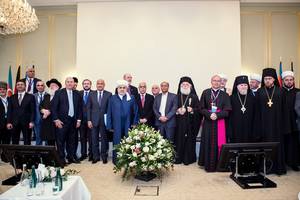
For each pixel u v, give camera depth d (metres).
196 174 4.48
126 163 3.99
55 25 7.57
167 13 7.02
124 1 7.05
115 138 5.03
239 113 4.66
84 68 7.12
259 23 7.30
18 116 5.18
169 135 5.10
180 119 5.12
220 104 4.71
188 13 6.99
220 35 6.94
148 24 7.04
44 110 5.02
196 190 3.74
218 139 4.63
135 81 7.08
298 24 7.27
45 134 4.99
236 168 3.95
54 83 5.77
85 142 5.46
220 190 3.72
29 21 5.41
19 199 2.30
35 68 7.61
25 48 7.63
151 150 3.92
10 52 7.67
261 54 7.30
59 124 4.94
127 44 7.07
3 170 4.70
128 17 7.06
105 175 4.42
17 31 5.66
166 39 7.02
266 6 7.28
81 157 5.44
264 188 3.77
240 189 3.75
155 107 5.25
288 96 4.59
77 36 7.13
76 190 2.76
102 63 7.10
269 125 4.45
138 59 7.07
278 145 3.79
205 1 6.95
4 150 3.70
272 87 4.56
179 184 3.99
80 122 5.22
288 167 4.90
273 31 7.30
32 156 3.61
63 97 5.04
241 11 7.31
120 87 5.07
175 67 7.02
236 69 6.91
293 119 4.52
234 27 6.91
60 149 4.98
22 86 5.30
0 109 5.21
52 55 7.57
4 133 5.32
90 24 7.11
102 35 7.10
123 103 5.07
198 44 6.98
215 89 4.83
